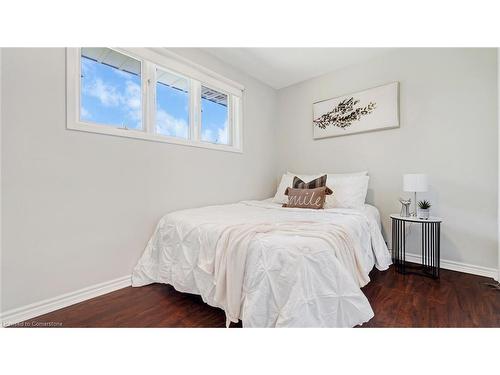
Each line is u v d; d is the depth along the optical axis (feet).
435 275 6.81
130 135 6.42
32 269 4.82
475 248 6.93
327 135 10.16
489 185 6.68
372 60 8.94
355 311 3.69
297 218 6.02
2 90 4.48
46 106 4.98
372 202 8.95
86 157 5.59
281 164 11.98
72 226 5.37
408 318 4.59
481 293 5.67
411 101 8.00
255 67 9.77
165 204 7.29
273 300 3.60
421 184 6.73
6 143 4.52
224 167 9.37
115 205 6.13
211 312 4.89
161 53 6.95
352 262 4.62
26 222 4.75
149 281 6.26
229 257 4.20
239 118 10.01
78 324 4.53
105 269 5.91
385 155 8.63
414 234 8.02
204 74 8.32
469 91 6.94
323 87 10.40
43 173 4.95
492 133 6.61
